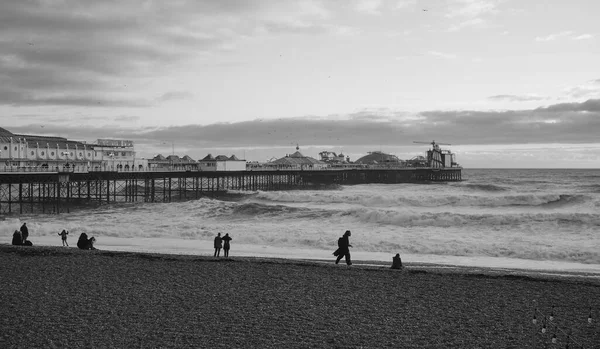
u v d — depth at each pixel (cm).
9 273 2178
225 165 12288
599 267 2945
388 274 2219
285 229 4397
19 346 1329
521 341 1386
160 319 1566
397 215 4894
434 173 17800
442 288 1975
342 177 15700
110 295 1839
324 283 2044
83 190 9538
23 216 5741
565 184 12512
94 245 3725
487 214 4747
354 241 3775
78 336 1408
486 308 1708
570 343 1366
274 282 2055
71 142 10238
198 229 4400
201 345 1348
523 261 3164
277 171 11875
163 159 14362
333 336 1426
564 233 4100
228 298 1812
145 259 2505
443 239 3850
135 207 6719
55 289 1917
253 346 1345
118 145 11075
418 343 1373
